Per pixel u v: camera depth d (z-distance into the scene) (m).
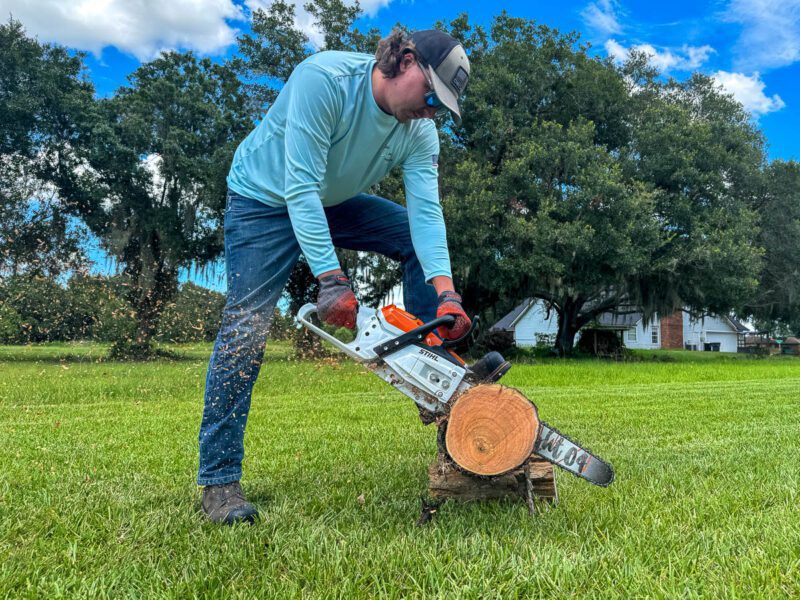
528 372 12.73
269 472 2.79
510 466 1.78
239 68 20.70
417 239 2.20
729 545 1.62
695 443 3.61
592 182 17.81
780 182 23.23
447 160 19.41
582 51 20.75
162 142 19.67
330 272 1.84
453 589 1.34
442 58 1.83
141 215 19.94
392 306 1.95
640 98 22.70
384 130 2.01
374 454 3.29
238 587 1.39
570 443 1.81
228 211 2.06
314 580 1.43
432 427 4.41
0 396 6.66
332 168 2.04
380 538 1.73
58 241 11.88
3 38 18.80
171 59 21.61
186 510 2.03
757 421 4.78
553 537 1.73
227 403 1.94
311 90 1.86
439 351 1.93
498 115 18.77
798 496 2.19
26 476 2.57
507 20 20.75
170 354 11.62
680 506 2.06
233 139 20.41
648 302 22.08
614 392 8.17
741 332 46.84
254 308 1.98
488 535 1.77
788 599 1.30
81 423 4.62
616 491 2.30
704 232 19.75
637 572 1.43
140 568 1.49
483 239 17.62
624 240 18.06
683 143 20.22
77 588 1.37
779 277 24.67
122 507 2.04
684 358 25.67
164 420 4.82
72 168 19.52
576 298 23.03
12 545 1.67
